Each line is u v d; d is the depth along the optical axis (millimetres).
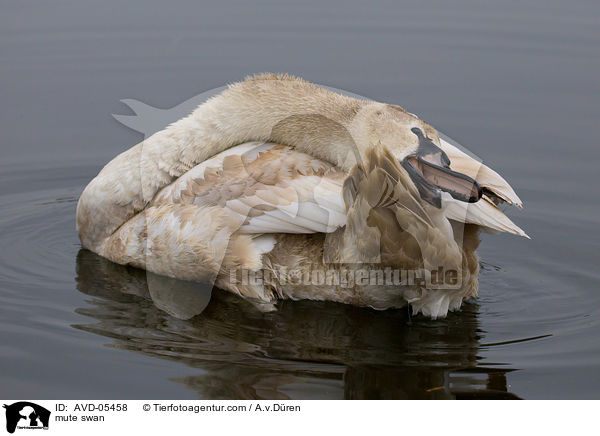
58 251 12828
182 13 23453
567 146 16406
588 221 13758
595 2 24453
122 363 9281
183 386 8836
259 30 22109
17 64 20000
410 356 9602
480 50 20906
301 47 20922
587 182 15094
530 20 22969
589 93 18609
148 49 20906
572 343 9945
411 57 20469
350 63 20016
